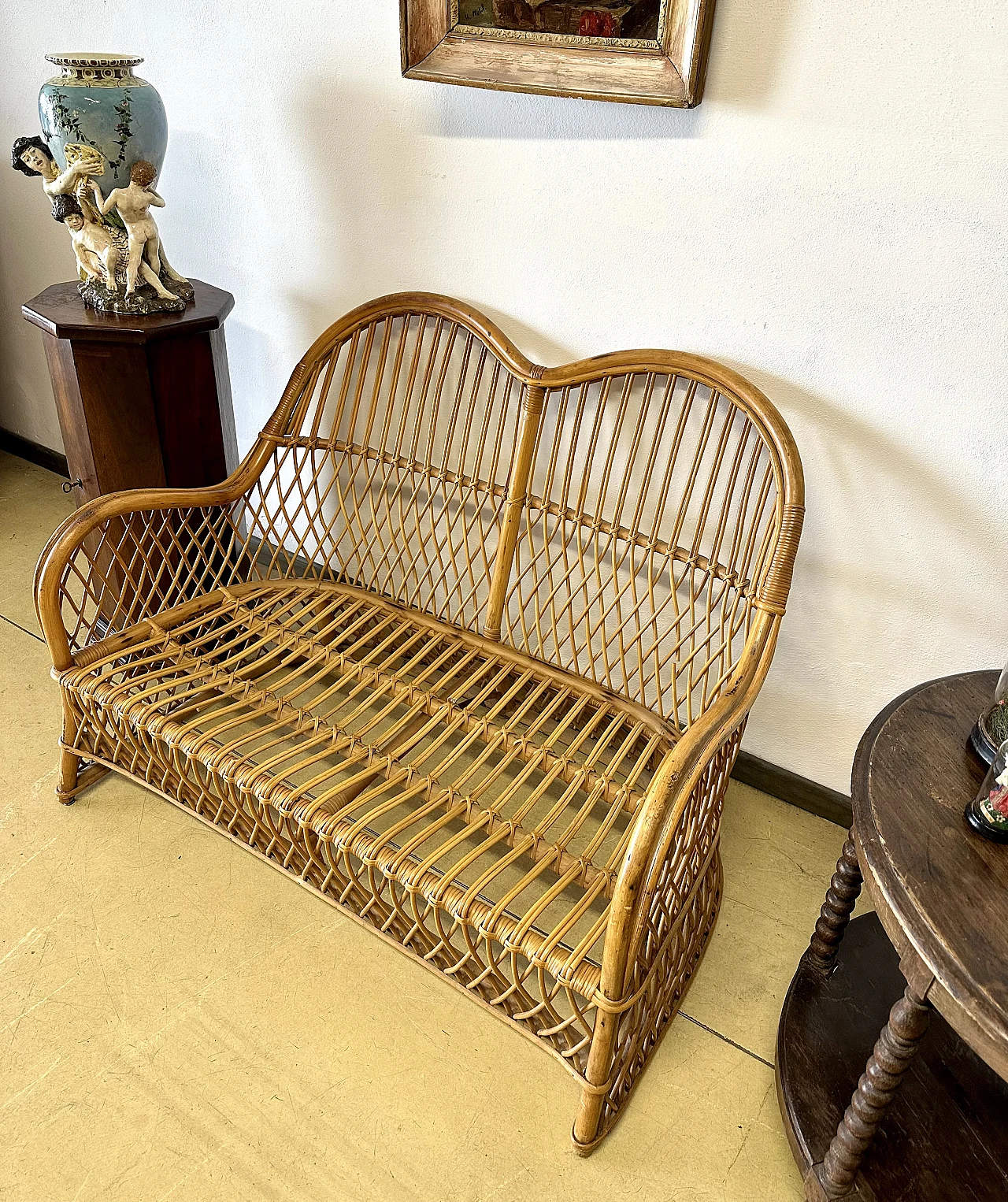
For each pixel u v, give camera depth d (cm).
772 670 168
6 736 179
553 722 179
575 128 141
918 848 96
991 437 131
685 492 149
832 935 134
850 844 126
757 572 140
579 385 150
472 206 157
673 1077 134
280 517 216
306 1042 134
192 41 173
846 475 144
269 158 175
